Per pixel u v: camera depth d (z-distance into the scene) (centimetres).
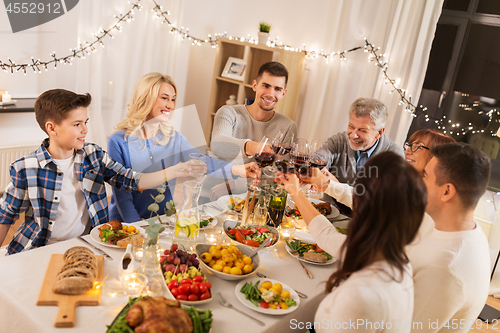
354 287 91
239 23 457
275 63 244
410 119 345
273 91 244
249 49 410
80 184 178
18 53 338
